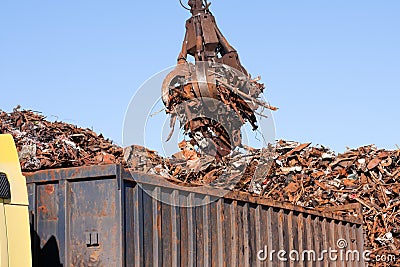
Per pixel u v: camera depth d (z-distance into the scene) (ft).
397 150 39.63
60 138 32.96
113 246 17.44
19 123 34.19
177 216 19.66
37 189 18.72
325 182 39.09
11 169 16.98
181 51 25.40
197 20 25.39
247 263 22.59
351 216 31.94
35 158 29.09
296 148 40.55
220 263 21.34
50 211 18.43
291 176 38.91
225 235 21.76
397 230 36.14
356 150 40.91
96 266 17.61
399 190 37.68
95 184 17.99
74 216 18.12
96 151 32.63
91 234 17.69
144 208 18.42
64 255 17.98
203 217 20.92
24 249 16.52
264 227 24.18
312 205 37.45
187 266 19.95
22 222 16.67
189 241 20.10
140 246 18.01
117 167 17.65
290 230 25.88
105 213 17.71
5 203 16.44
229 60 25.38
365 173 39.32
